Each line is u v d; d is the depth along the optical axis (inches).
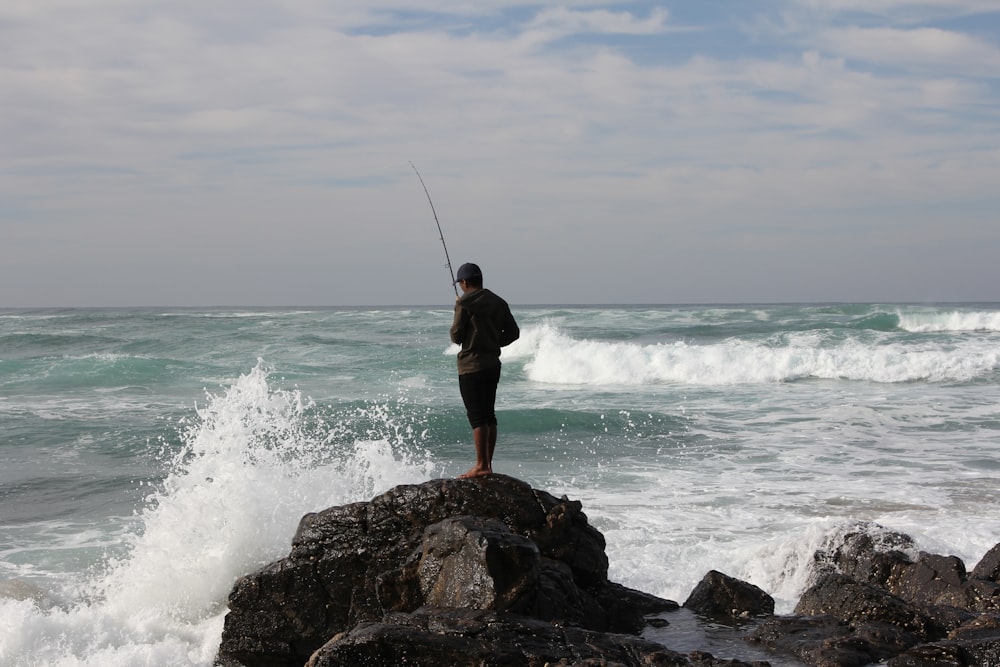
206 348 1370.6
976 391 901.8
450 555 234.7
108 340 1477.6
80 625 301.0
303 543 273.4
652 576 339.9
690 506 453.1
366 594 264.2
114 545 394.3
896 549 316.5
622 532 402.0
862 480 513.3
